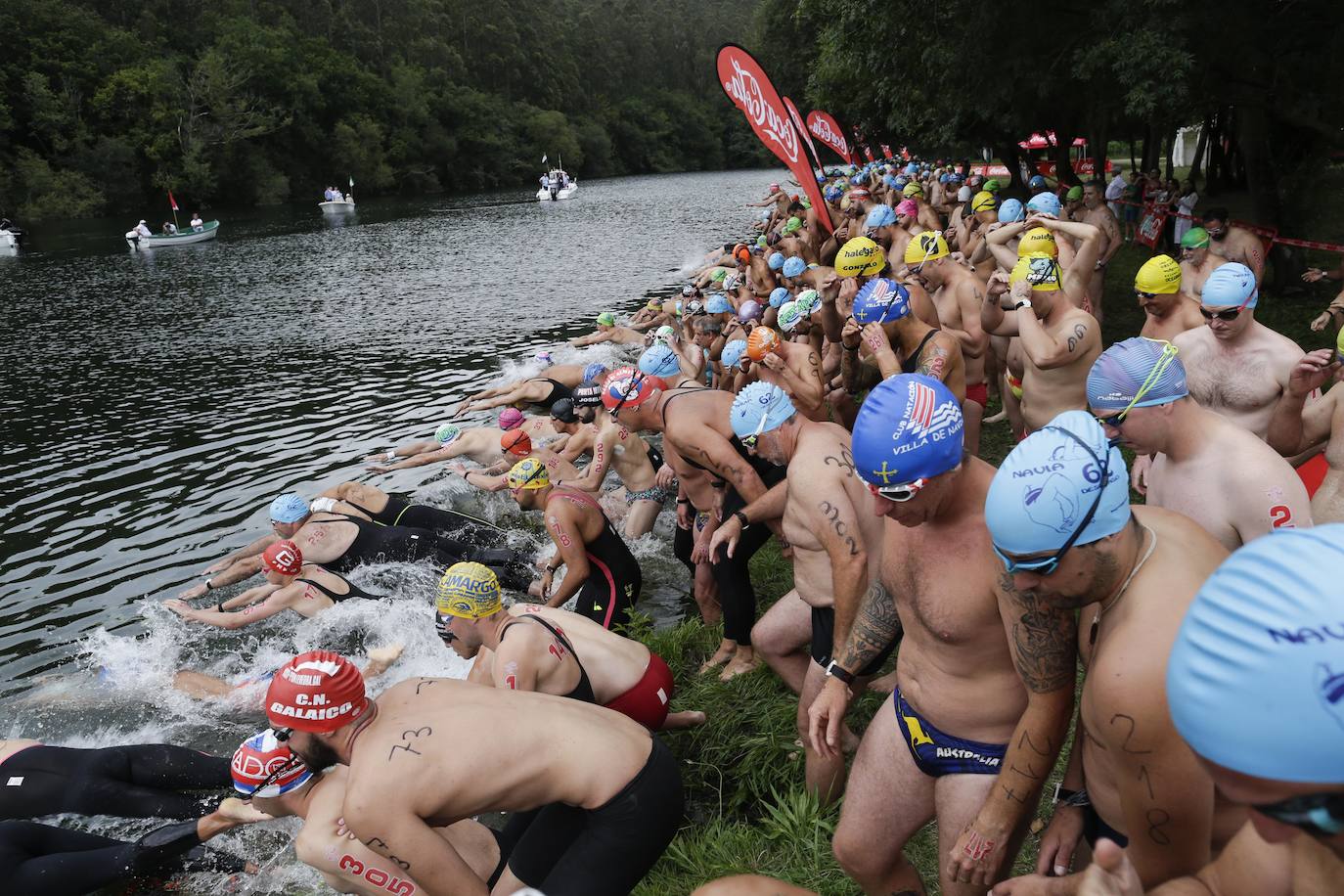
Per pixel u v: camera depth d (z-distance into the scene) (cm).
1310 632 102
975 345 686
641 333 1705
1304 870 133
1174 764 191
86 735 593
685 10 17562
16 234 4238
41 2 6388
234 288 2839
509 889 339
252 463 1155
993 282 594
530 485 601
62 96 6144
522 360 1653
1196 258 857
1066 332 531
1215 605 113
